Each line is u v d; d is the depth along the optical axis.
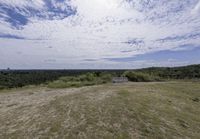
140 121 10.20
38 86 29.27
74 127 9.23
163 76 52.94
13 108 13.06
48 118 10.48
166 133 9.23
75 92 17.59
